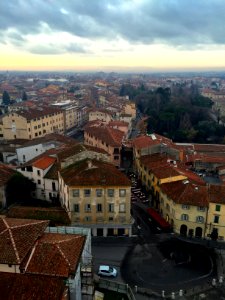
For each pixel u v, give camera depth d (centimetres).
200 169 12669
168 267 6519
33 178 9081
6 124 15388
